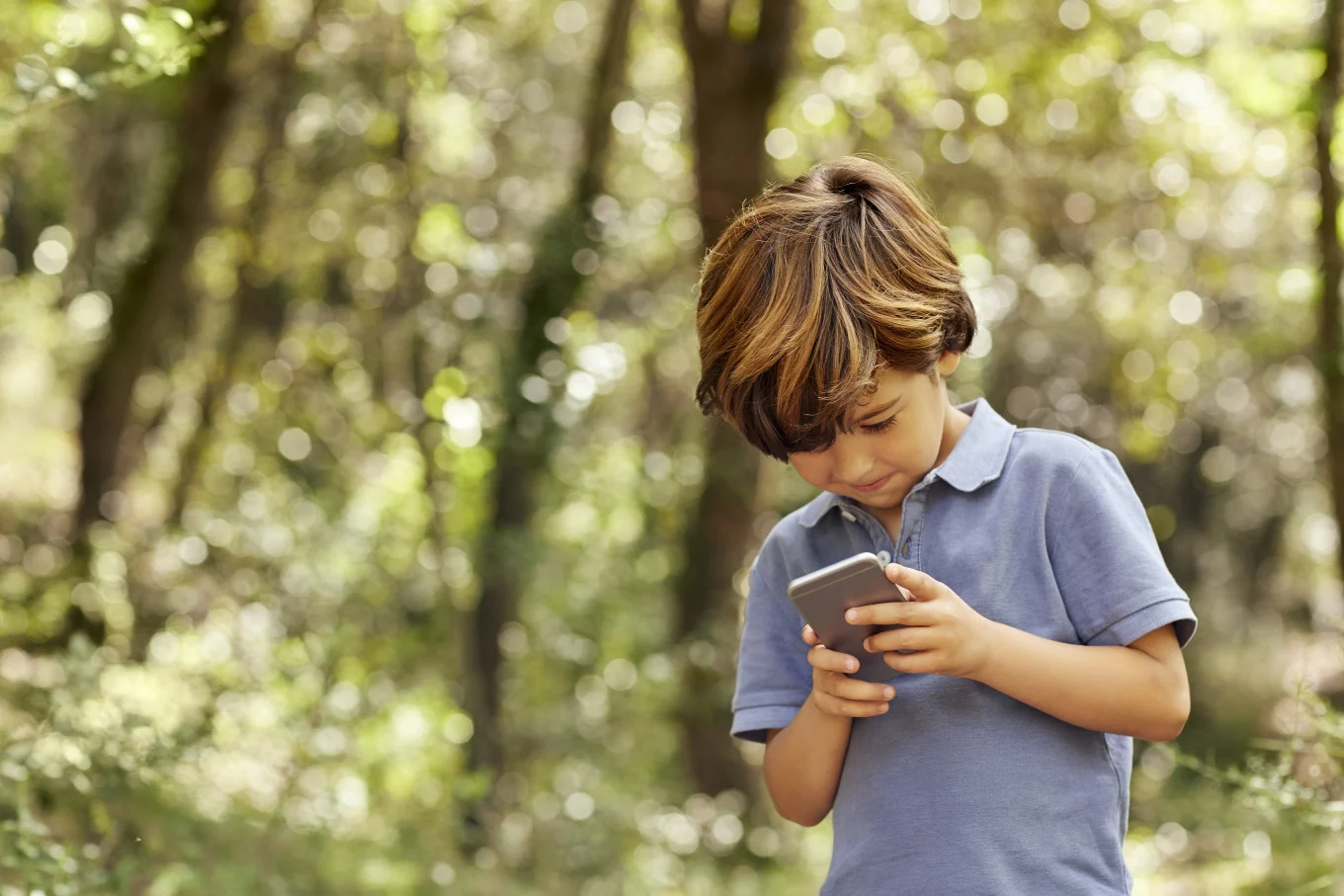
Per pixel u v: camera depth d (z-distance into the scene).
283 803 5.64
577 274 10.26
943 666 1.67
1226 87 9.41
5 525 12.01
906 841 1.77
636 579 13.06
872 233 1.75
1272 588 16.86
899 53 10.16
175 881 3.83
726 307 1.77
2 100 3.62
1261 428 15.06
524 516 11.01
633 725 11.52
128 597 8.67
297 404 13.48
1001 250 11.15
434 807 7.33
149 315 9.85
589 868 9.38
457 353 10.82
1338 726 2.80
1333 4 6.34
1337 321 6.58
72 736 3.84
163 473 13.67
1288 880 4.15
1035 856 1.73
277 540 11.65
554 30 12.12
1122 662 1.73
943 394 1.84
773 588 2.07
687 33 9.43
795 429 1.68
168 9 3.41
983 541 1.82
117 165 12.33
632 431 13.45
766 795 10.75
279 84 10.89
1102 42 9.67
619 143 12.00
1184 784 8.64
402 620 12.34
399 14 10.83
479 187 12.26
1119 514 1.80
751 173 9.34
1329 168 6.48
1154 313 11.34
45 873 3.12
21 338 14.73
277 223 12.10
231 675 6.21
